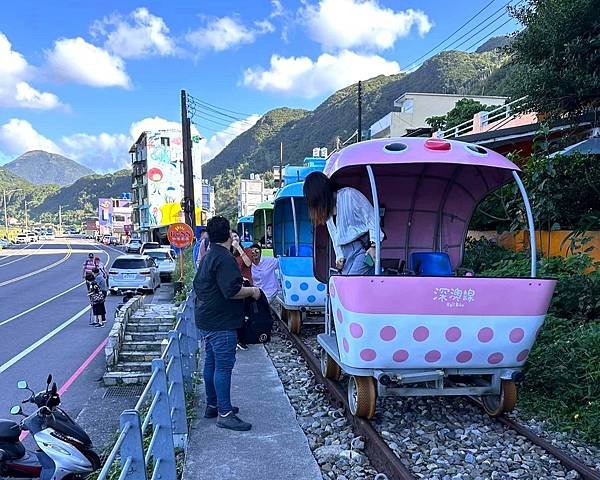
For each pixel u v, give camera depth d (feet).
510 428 16.76
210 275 16.37
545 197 30.99
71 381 30.55
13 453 16.83
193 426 17.33
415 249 23.02
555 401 18.25
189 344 21.76
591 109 34.06
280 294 33.55
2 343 40.86
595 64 32.01
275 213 36.24
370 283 14.39
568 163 32.04
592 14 31.01
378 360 15.03
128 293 63.10
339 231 16.62
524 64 37.52
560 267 27.30
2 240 265.34
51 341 41.27
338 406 19.31
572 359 18.97
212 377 17.84
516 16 36.70
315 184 16.87
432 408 18.79
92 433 22.57
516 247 37.35
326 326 21.38
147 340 33.91
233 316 16.79
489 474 13.82
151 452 12.66
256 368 25.17
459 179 21.01
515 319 15.06
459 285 14.60
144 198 249.14
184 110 80.38
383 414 18.06
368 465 14.70
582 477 13.51
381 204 22.24
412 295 14.49
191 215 80.74
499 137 46.06
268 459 14.78
